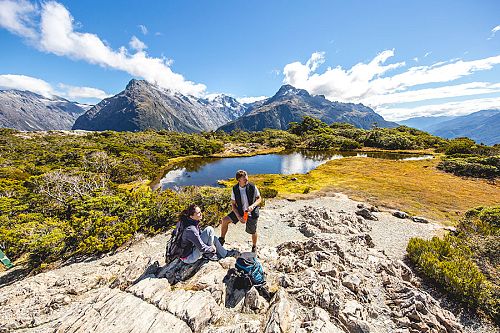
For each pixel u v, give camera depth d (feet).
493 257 38.58
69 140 287.07
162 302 21.03
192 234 24.85
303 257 35.40
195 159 265.34
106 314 20.20
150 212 59.62
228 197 69.15
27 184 93.66
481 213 56.59
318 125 463.42
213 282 23.81
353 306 23.73
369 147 305.94
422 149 273.95
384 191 97.86
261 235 53.57
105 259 45.80
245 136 481.05
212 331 18.56
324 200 86.99
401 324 23.22
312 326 19.98
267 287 24.41
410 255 43.09
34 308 26.53
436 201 85.61
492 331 26.53
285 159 248.52
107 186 99.71
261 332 19.03
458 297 31.17
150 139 326.24
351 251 37.86
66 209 73.05
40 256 49.55
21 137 329.93
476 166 134.21
